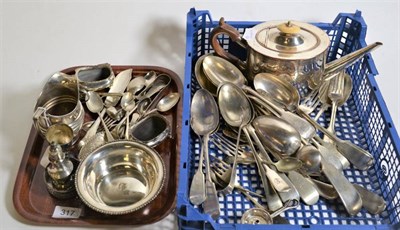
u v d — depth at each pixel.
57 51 0.74
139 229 0.47
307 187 0.49
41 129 0.53
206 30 0.68
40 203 0.49
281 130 0.52
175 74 0.68
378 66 0.69
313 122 0.56
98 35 0.76
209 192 0.47
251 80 0.60
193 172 0.53
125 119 0.59
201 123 0.56
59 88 0.59
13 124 0.60
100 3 0.81
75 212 0.48
